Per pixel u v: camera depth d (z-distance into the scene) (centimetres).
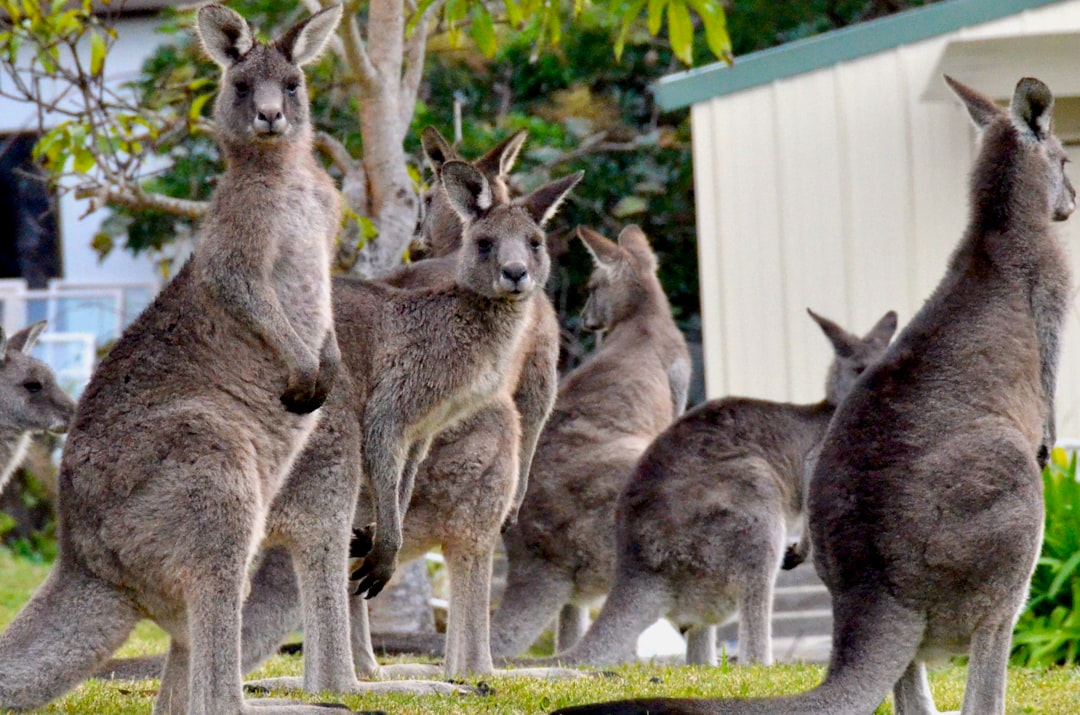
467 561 1034
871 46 1750
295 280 829
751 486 1177
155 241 2302
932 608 757
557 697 897
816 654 1424
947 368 795
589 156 2402
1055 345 834
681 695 924
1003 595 752
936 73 1630
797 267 1755
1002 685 761
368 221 1315
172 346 781
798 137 1761
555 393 1136
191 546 722
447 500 1023
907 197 1747
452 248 1189
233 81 830
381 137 1441
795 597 1513
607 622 1152
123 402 750
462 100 2439
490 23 1319
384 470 933
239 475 739
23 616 725
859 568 765
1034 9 1752
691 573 1166
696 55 2453
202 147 2344
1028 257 837
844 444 791
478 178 964
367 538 972
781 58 1759
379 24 1441
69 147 1399
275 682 937
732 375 1750
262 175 822
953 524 751
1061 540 1289
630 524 1180
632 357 1406
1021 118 866
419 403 940
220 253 802
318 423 878
